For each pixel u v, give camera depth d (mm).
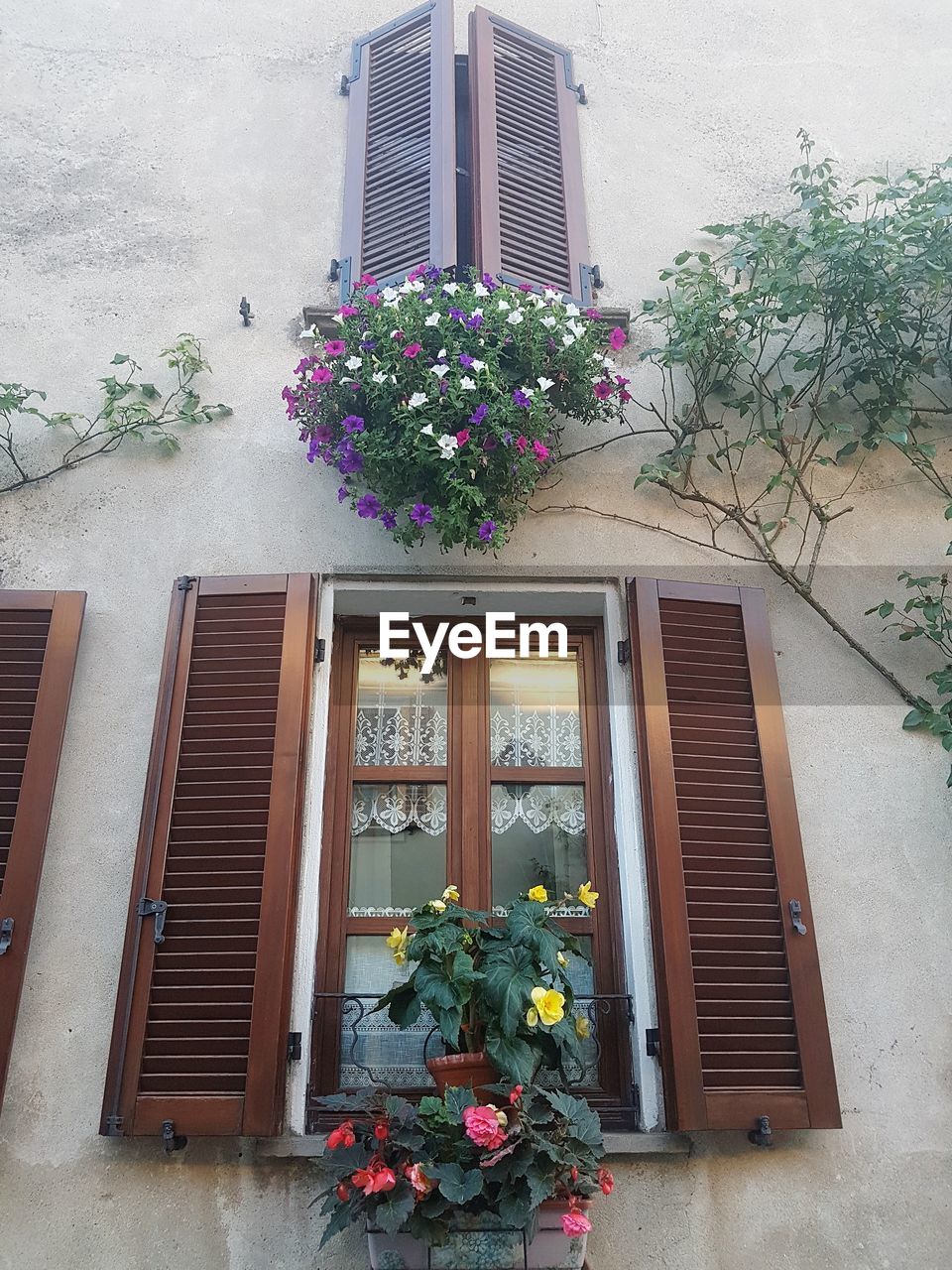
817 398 3545
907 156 4195
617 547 3301
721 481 3469
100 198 3816
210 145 3967
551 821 3045
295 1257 2373
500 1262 2098
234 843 2689
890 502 3498
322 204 3883
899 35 4473
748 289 3805
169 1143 2416
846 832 2959
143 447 3367
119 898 2729
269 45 4227
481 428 2953
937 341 3604
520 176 3951
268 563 3199
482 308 3195
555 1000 2209
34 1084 2521
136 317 3596
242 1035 2496
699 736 2930
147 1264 2357
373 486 3107
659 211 4004
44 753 2809
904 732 3119
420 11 4227
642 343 3703
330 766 3023
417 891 2936
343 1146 2146
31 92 4023
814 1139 2574
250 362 3533
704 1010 2600
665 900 2678
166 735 2822
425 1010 2779
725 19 4469
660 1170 2512
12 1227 2387
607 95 4273
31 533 3205
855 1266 2447
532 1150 2066
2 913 2619
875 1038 2701
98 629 3064
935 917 2867
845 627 3275
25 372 3479
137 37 4180
